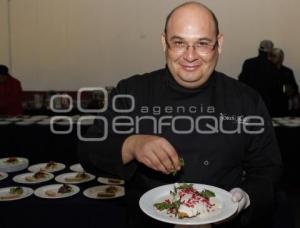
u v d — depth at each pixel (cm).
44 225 162
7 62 552
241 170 121
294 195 341
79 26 546
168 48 101
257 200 105
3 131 322
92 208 159
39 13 544
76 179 198
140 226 120
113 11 542
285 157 343
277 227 159
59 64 552
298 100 461
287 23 540
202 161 115
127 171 102
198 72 102
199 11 98
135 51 549
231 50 547
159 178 115
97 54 551
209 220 89
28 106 478
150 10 540
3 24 545
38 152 320
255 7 539
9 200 163
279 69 466
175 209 95
